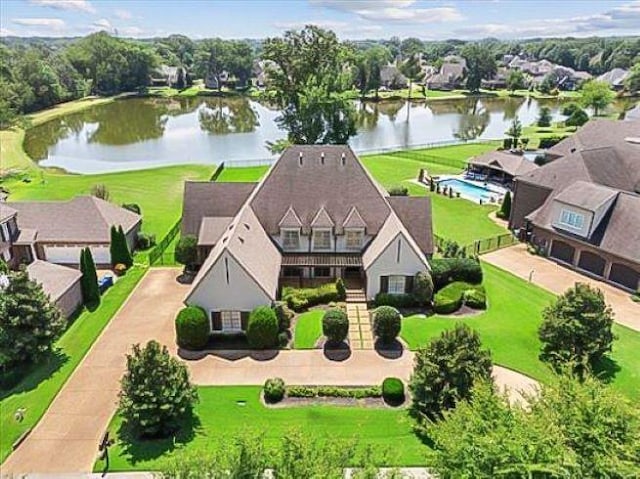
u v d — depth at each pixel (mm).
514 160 68688
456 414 17672
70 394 27062
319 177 39688
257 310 31062
